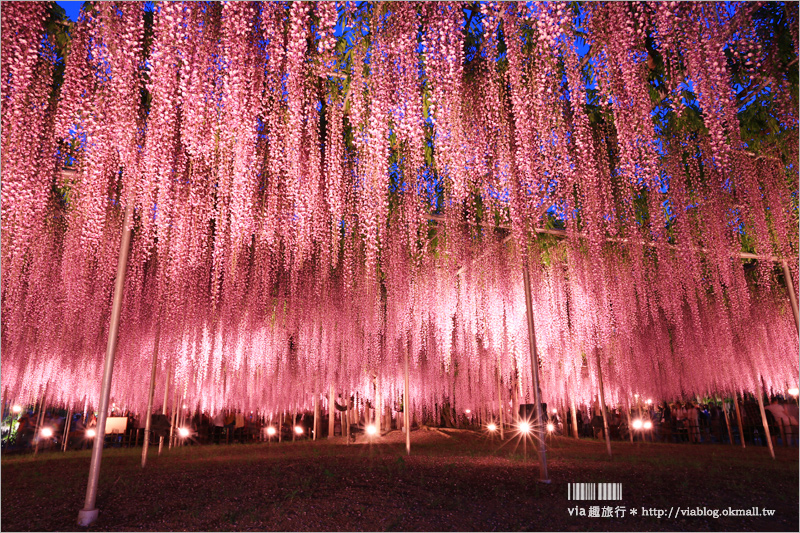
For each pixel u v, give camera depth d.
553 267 9.91
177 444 13.26
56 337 9.37
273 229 6.21
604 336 9.25
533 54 4.16
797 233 6.55
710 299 11.58
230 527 3.90
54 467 7.61
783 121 4.26
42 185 4.86
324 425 17.75
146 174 4.79
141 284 8.59
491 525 3.94
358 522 4.00
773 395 13.13
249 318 8.52
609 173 6.29
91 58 4.08
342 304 9.84
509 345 10.46
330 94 5.26
